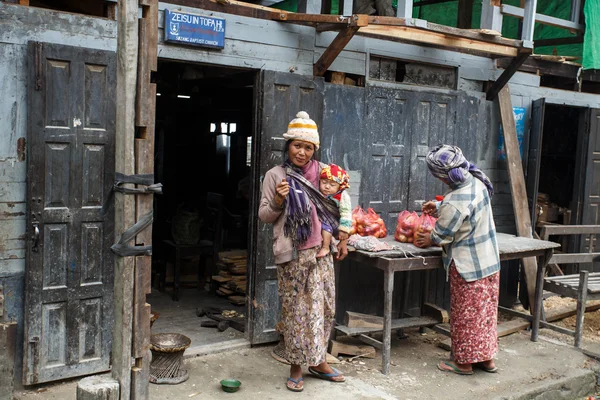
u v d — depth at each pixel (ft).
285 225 12.96
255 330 16.03
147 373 10.71
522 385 14.79
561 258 19.44
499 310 19.33
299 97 15.92
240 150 30.63
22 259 12.74
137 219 10.22
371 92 17.42
